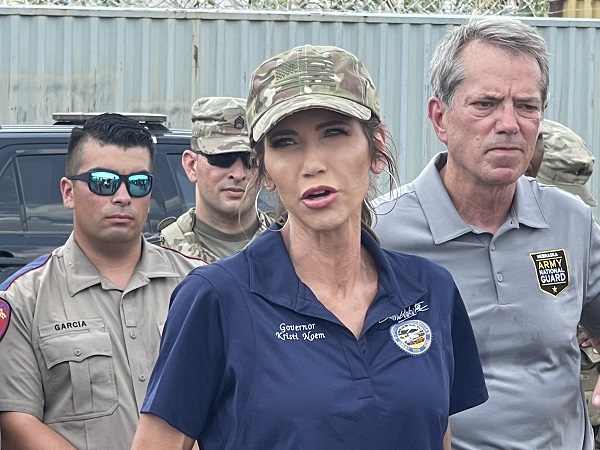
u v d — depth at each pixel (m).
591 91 9.41
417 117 9.05
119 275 3.34
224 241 4.28
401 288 2.18
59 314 3.23
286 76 2.09
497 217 3.02
